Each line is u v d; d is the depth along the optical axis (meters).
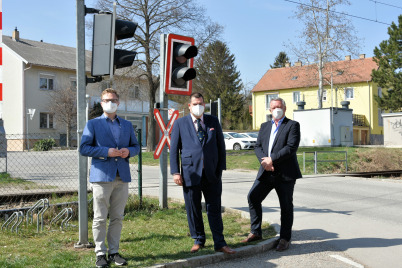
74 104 36.81
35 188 9.95
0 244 5.24
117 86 28.98
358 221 7.26
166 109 7.67
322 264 4.83
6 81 38.81
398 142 30.97
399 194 10.62
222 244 4.98
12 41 40.78
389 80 42.66
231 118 59.97
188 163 5.06
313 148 26.81
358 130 47.53
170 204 8.29
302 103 34.06
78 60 5.26
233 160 21.36
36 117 38.44
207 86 58.91
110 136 4.65
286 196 5.45
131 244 5.31
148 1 27.00
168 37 7.09
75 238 5.62
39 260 4.55
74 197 8.49
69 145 36.38
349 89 49.72
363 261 4.99
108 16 5.24
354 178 14.63
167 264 4.45
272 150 5.51
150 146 28.23
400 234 6.32
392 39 42.94
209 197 5.09
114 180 4.61
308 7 36.34
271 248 5.48
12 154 24.00
